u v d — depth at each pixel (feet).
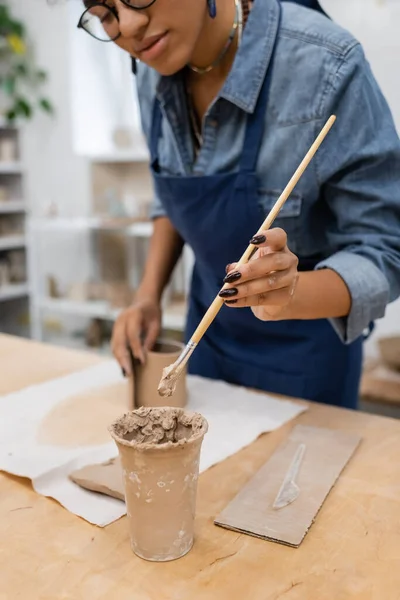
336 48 3.34
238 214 3.78
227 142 3.80
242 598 2.00
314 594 2.02
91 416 3.54
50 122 11.98
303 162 2.45
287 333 4.24
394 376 7.36
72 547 2.31
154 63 3.27
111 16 3.19
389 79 7.68
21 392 3.93
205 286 4.67
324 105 3.36
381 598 2.00
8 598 2.02
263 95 3.57
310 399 4.27
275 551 2.26
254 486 2.70
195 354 4.78
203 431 2.21
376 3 7.53
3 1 11.96
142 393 3.64
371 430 3.37
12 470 2.83
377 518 2.48
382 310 3.23
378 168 3.36
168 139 4.28
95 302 10.74
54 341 12.01
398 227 3.44
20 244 12.23
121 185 11.60
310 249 3.92
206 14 3.44
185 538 2.23
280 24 3.57
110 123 11.69
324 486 2.70
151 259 4.92
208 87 3.93
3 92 12.23
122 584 2.08
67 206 12.11
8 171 12.07
